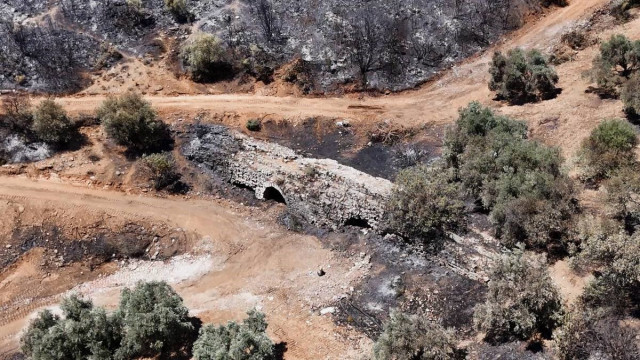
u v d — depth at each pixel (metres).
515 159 33.78
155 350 29.94
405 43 52.75
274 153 41.81
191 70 52.19
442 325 29.84
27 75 51.69
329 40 52.97
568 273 28.23
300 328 31.72
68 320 30.34
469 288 31.83
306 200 38.84
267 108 48.78
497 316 26.80
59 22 55.28
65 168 44.47
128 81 51.94
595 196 31.83
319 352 29.91
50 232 39.81
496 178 33.78
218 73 52.53
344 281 34.66
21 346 31.78
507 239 30.81
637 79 37.88
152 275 37.69
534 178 31.44
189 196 42.78
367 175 38.44
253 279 36.12
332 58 51.91
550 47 51.06
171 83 51.91
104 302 35.72
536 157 33.09
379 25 53.47
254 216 40.81
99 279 37.91
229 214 41.12
